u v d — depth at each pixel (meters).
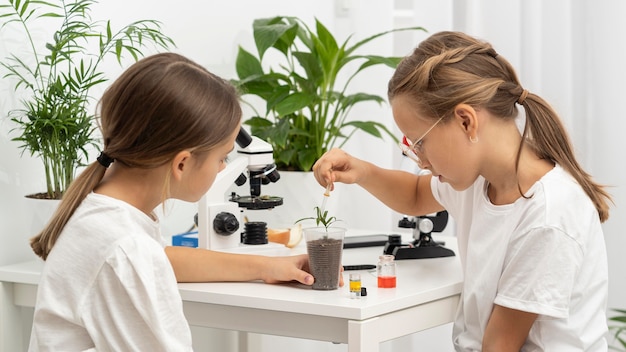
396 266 1.80
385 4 2.74
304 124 2.38
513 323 1.48
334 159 1.80
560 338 1.47
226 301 1.51
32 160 1.90
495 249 1.53
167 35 2.19
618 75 2.77
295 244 1.95
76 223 1.29
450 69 1.49
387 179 1.88
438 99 1.47
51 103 1.77
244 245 1.87
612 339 2.80
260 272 1.58
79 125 1.76
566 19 2.79
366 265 1.76
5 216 1.84
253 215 2.23
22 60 1.85
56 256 1.29
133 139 1.29
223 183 1.81
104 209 1.30
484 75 1.51
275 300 1.46
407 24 2.83
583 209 1.48
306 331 1.47
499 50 2.78
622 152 2.78
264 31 2.23
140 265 1.25
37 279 1.72
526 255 1.46
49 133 1.75
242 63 2.36
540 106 1.55
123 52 2.08
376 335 1.44
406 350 2.74
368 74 2.76
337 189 2.33
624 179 2.78
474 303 1.58
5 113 1.83
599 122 2.81
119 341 1.26
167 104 1.28
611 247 2.80
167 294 1.27
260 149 1.88
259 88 2.34
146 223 1.33
